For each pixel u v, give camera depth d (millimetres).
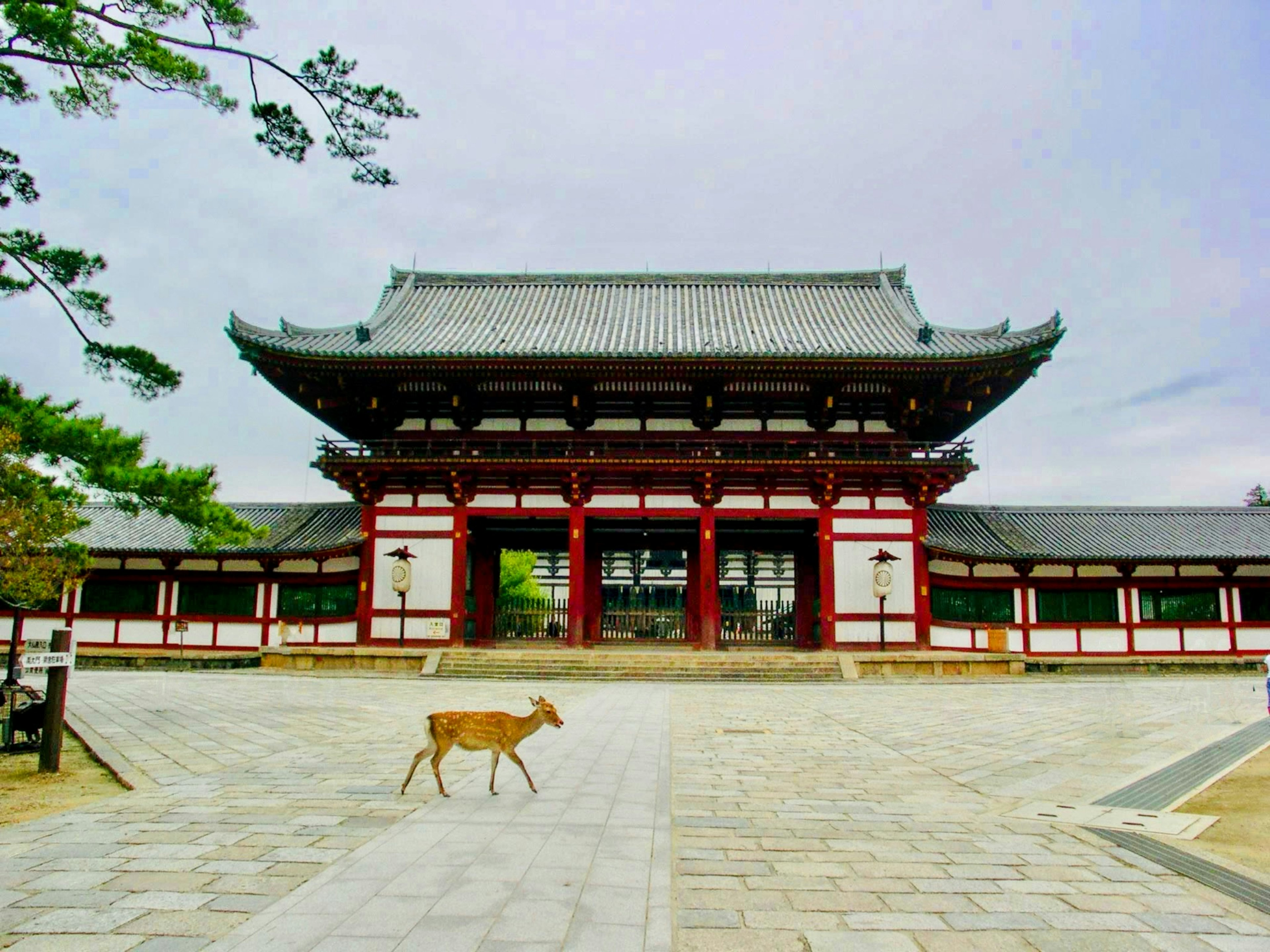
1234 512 36406
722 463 31906
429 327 37125
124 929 5988
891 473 32531
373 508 33719
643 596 58250
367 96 14609
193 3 13953
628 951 5680
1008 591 33250
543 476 33250
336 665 30875
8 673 15258
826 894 7078
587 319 37781
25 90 14133
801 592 36688
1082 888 7324
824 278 41969
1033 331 31656
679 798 10805
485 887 6957
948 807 10406
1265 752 14445
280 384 34500
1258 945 6062
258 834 8617
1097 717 19359
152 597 33844
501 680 28234
